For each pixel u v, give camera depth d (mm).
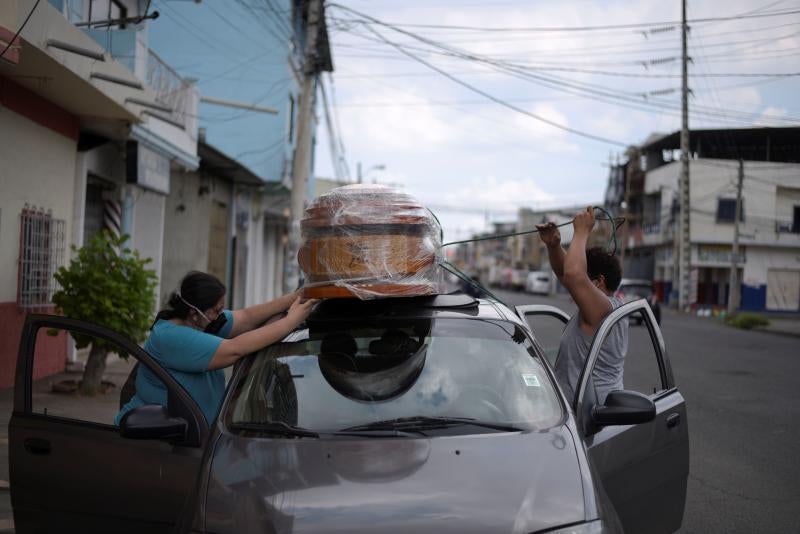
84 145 11406
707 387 11625
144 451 3420
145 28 11875
